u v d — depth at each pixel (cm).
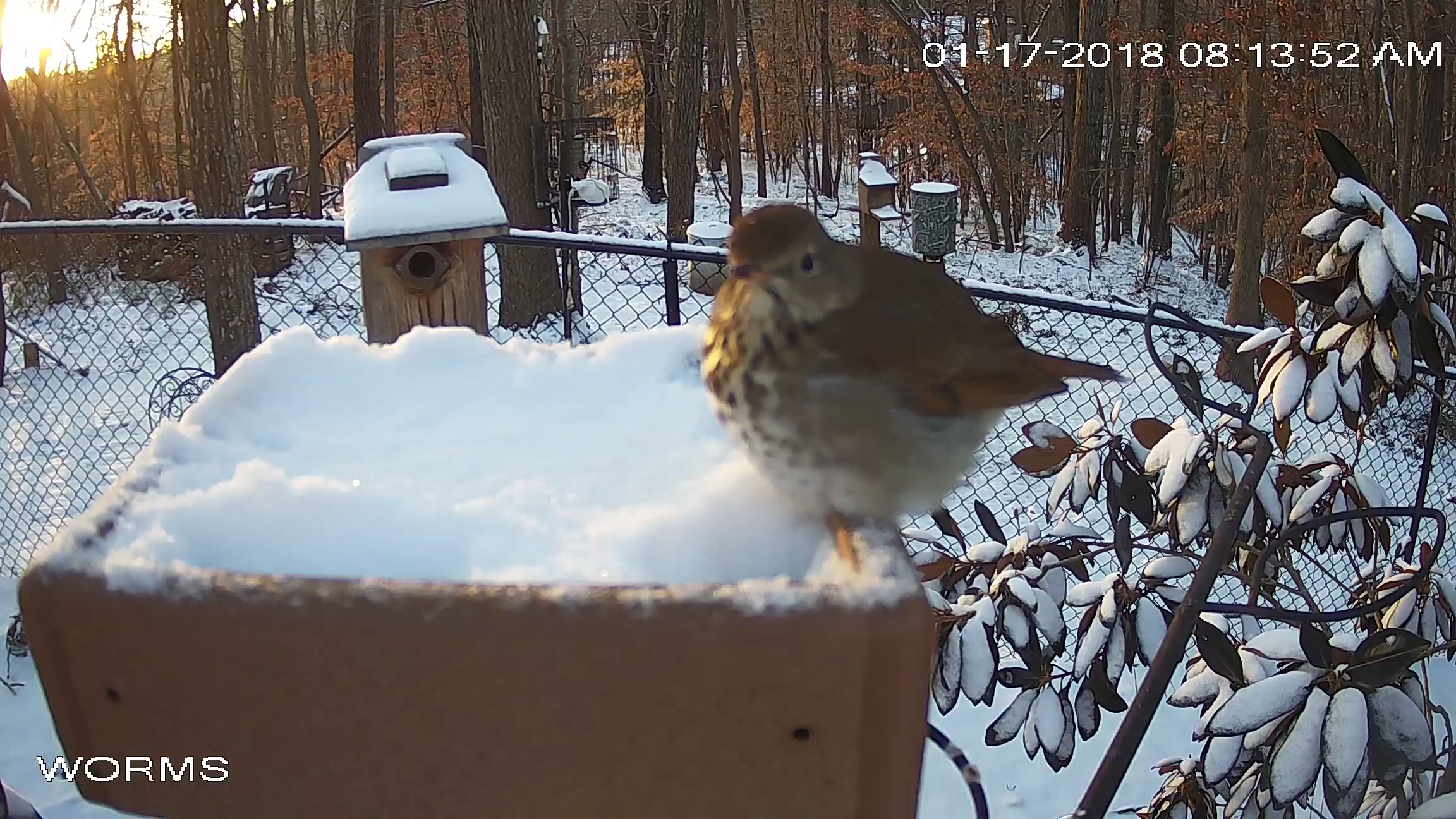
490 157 548
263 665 73
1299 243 640
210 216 436
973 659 152
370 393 115
